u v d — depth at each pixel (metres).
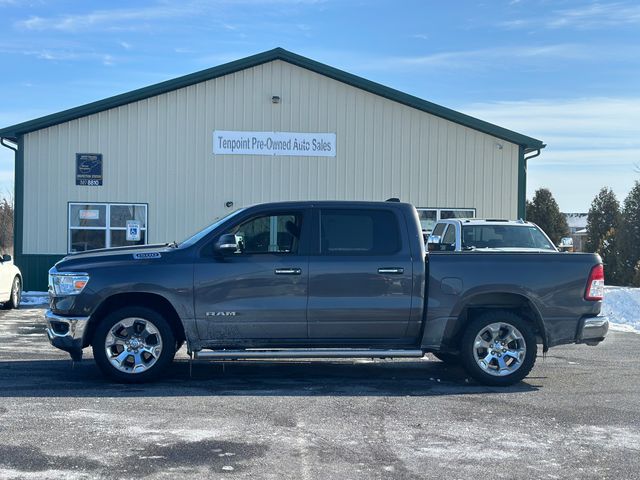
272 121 21.00
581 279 8.61
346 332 8.45
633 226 32.25
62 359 9.98
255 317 8.30
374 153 21.42
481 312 8.73
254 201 20.97
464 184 21.83
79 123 20.23
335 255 8.42
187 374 9.02
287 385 8.42
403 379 8.93
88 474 5.27
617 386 8.61
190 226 20.69
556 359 10.62
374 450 5.93
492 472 5.45
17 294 16.91
